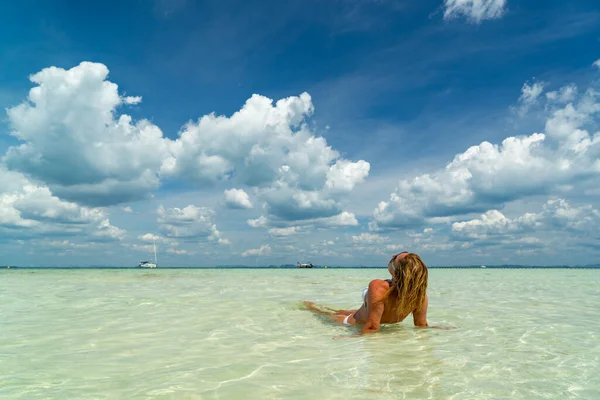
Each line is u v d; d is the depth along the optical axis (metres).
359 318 5.10
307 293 10.00
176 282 15.12
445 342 4.00
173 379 2.79
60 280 16.48
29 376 2.90
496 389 2.53
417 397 2.39
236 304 7.44
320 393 2.48
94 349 3.78
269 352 3.62
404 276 4.63
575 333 4.46
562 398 2.37
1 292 10.26
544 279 18.03
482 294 9.69
